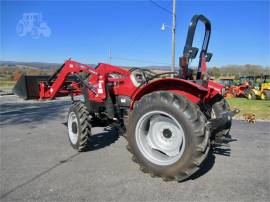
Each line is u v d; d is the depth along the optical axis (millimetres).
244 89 18969
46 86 6379
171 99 3668
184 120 3533
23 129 7258
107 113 5324
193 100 4023
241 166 4352
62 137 6328
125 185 3707
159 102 3723
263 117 8977
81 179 3918
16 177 4020
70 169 4297
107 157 4824
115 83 5176
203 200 3305
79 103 5340
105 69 5223
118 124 5219
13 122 8305
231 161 4562
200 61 4840
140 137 4020
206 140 3529
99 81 5293
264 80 20422
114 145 5516
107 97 5230
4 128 7391
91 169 4281
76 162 4598
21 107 12070
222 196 3395
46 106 12438
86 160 4688
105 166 4395
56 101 14828
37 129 7250
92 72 5355
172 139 3875
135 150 4023
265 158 4727
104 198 3373
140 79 5008
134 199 3342
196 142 3484
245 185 3689
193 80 4402
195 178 3900
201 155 3514
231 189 3576
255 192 3494
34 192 3551
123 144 5582
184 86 4031
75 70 5648
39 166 4441
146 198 3363
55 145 5641
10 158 4855
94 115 5789
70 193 3510
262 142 5738
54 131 6988
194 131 3488
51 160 4719
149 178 3908
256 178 3908
